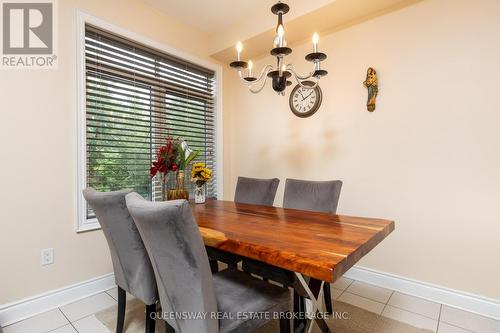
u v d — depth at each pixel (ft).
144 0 8.29
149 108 8.79
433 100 6.84
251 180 8.30
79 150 6.87
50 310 6.31
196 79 10.42
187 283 3.17
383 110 7.61
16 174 5.95
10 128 5.88
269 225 4.80
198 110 10.46
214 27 9.96
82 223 6.91
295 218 5.41
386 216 7.60
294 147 9.57
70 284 6.74
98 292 7.20
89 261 7.08
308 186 6.93
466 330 5.56
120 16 7.82
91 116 7.36
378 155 7.72
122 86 8.03
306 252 3.32
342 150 8.41
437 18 6.77
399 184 7.37
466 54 6.39
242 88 11.19
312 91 8.95
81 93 6.92
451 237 6.63
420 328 5.61
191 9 8.80
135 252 4.38
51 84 6.45
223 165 11.30
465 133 6.42
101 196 4.27
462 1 6.43
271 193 7.66
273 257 3.40
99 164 7.51
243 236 4.08
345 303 6.68
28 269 6.09
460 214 6.50
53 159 6.47
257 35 9.04
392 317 6.05
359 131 8.05
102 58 7.54
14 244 5.91
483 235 6.23
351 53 8.16
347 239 3.88
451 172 6.61
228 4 8.55
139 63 8.45
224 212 6.11
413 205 7.16
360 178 8.05
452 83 6.57
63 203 6.63
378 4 7.32
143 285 4.40
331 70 8.58
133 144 8.33
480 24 6.22
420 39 7.00
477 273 6.30
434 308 6.45
